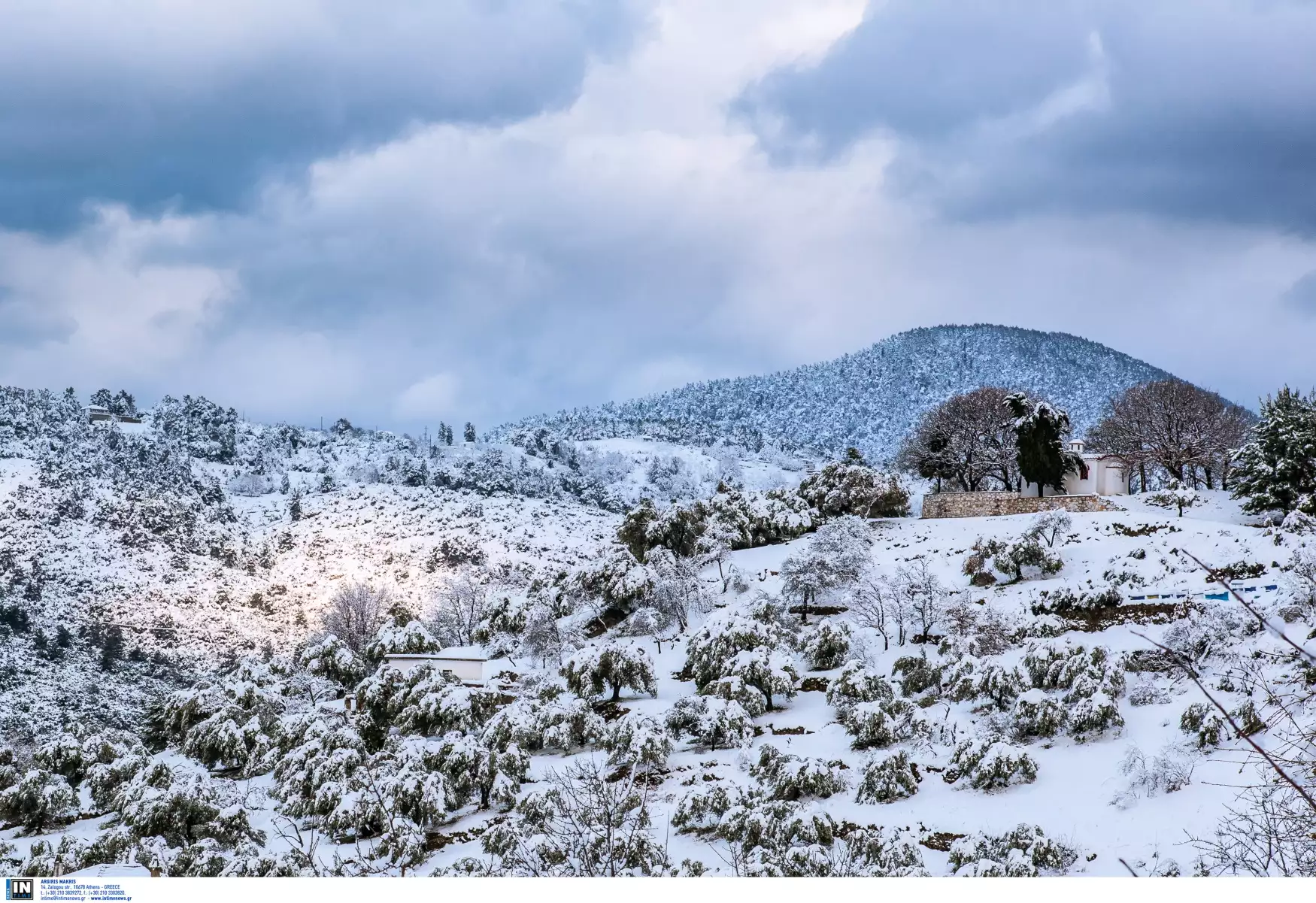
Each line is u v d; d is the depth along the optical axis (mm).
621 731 46188
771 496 91750
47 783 46688
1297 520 59125
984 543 69562
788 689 52906
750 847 34656
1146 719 42656
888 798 40344
